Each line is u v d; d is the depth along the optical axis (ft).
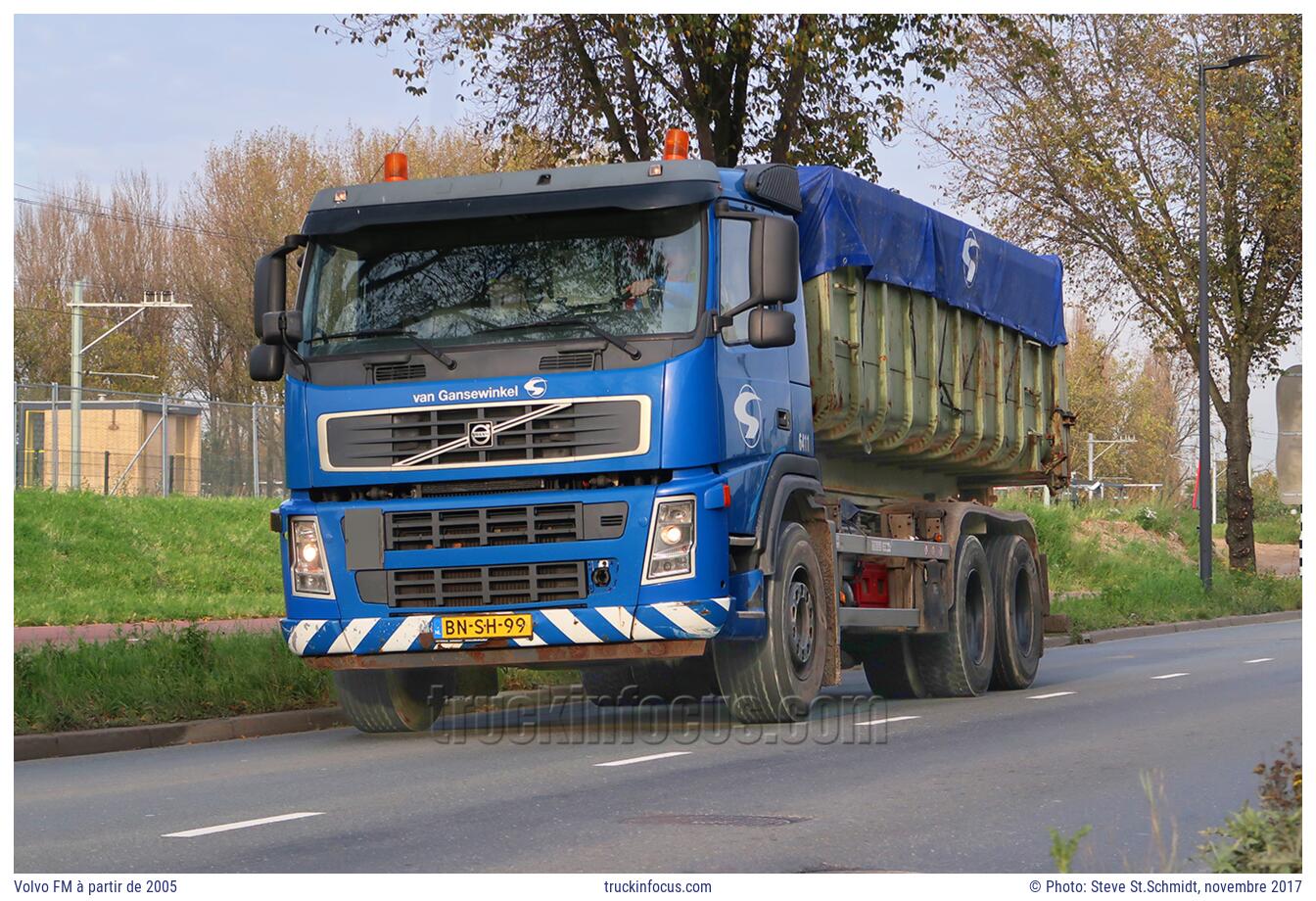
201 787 32.27
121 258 228.43
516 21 68.44
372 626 37.99
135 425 160.97
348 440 38.27
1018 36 76.54
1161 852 21.63
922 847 23.98
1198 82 116.67
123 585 97.04
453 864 23.04
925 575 49.39
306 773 34.27
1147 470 306.14
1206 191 116.57
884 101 70.08
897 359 47.78
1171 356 129.29
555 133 71.56
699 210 37.93
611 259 37.91
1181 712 44.19
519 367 37.50
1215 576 120.88
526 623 37.27
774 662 40.01
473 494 37.73
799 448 41.65
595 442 37.01
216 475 134.82
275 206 215.51
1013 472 58.65
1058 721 42.52
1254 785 30.14
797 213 43.04
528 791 30.27
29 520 102.01
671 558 36.83
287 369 39.17
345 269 39.14
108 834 26.25
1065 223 121.19
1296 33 115.24
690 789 30.09
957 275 51.65
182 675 46.96
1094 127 117.70
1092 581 134.92
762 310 38.29
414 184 39.19
